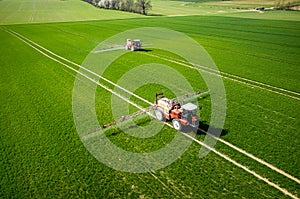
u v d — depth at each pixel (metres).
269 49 44.69
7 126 21.09
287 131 19.67
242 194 14.14
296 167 15.99
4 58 40.97
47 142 18.89
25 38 57.88
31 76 32.31
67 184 15.09
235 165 16.28
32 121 21.73
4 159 17.20
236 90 27.33
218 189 14.49
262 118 21.61
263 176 15.38
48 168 16.33
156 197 14.05
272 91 27.22
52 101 25.22
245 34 58.66
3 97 26.44
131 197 14.09
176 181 15.15
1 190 14.76
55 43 51.56
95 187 14.84
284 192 14.28
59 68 35.16
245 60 38.19
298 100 24.97
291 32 59.78
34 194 14.43
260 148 17.75
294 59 38.59
